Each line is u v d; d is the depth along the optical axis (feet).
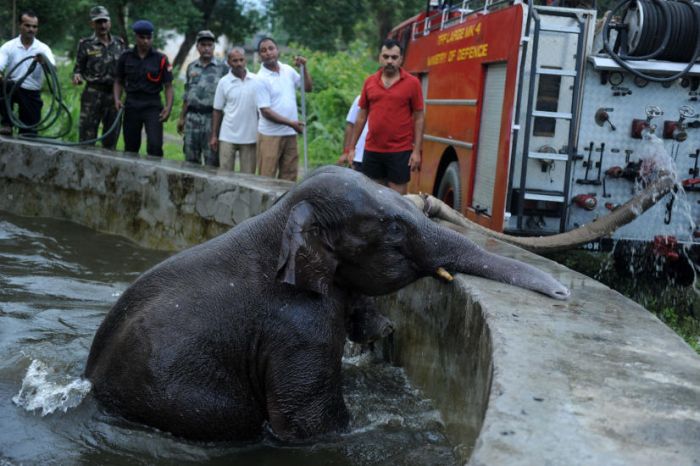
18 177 35.58
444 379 14.55
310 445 13.35
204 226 28.60
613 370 10.14
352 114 34.91
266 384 13.53
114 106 41.37
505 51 26.48
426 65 37.83
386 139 29.12
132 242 31.12
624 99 26.25
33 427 13.73
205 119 39.50
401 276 13.83
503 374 9.82
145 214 30.99
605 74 26.05
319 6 116.47
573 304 13.38
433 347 15.39
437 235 14.14
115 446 13.24
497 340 11.14
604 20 26.45
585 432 8.26
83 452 13.02
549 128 26.11
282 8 117.60
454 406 13.67
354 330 14.83
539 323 12.07
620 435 8.22
